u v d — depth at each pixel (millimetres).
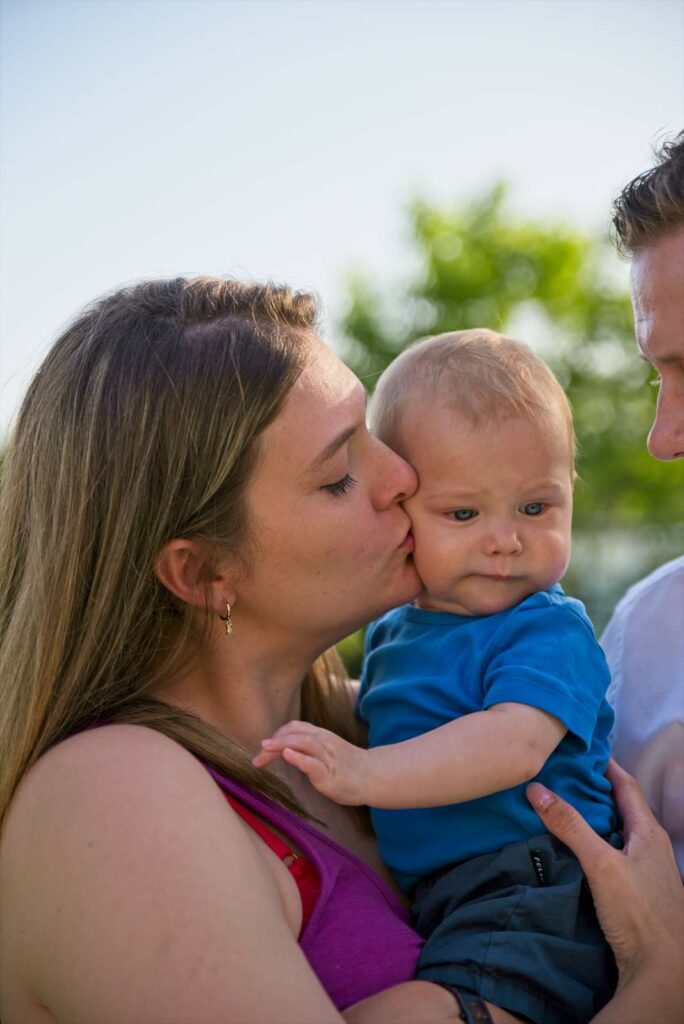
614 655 2346
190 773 1597
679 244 1810
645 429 9414
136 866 1458
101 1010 1430
